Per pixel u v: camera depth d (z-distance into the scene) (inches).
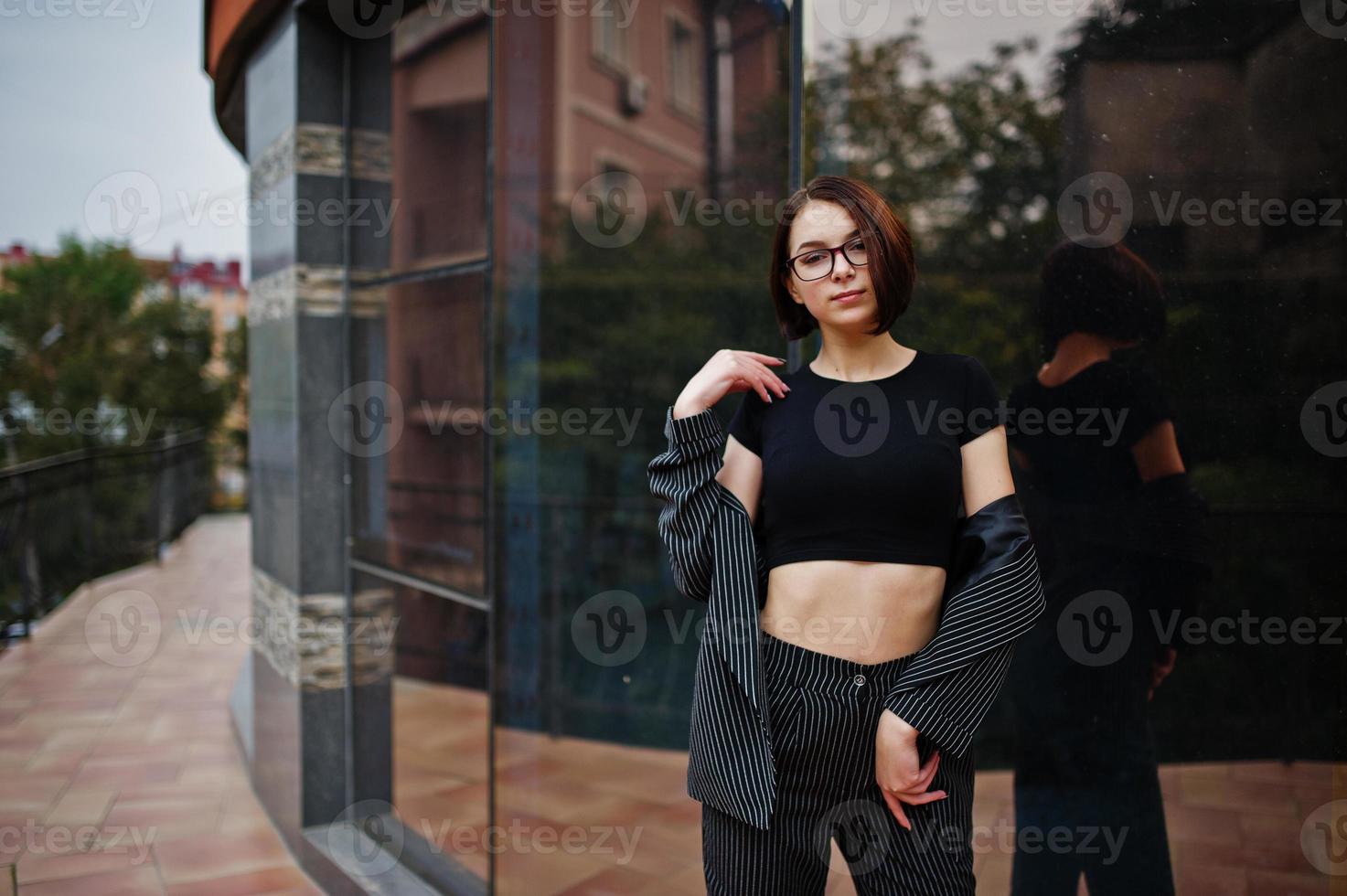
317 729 99.0
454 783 91.0
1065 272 65.0
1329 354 59.5
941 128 68.2
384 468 96.0
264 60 110.6
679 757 112.7
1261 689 61.9
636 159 207.3
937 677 42.2
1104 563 64.6
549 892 81.7
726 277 165.9
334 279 101.0
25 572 215.6
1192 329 62.2
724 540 46.7
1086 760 65.9
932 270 68.8
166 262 758.5
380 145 95.4
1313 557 60.6
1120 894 65.9
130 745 137.9
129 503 313.6
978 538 44.3
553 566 163.5
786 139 89.8
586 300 205.3
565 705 124.2
